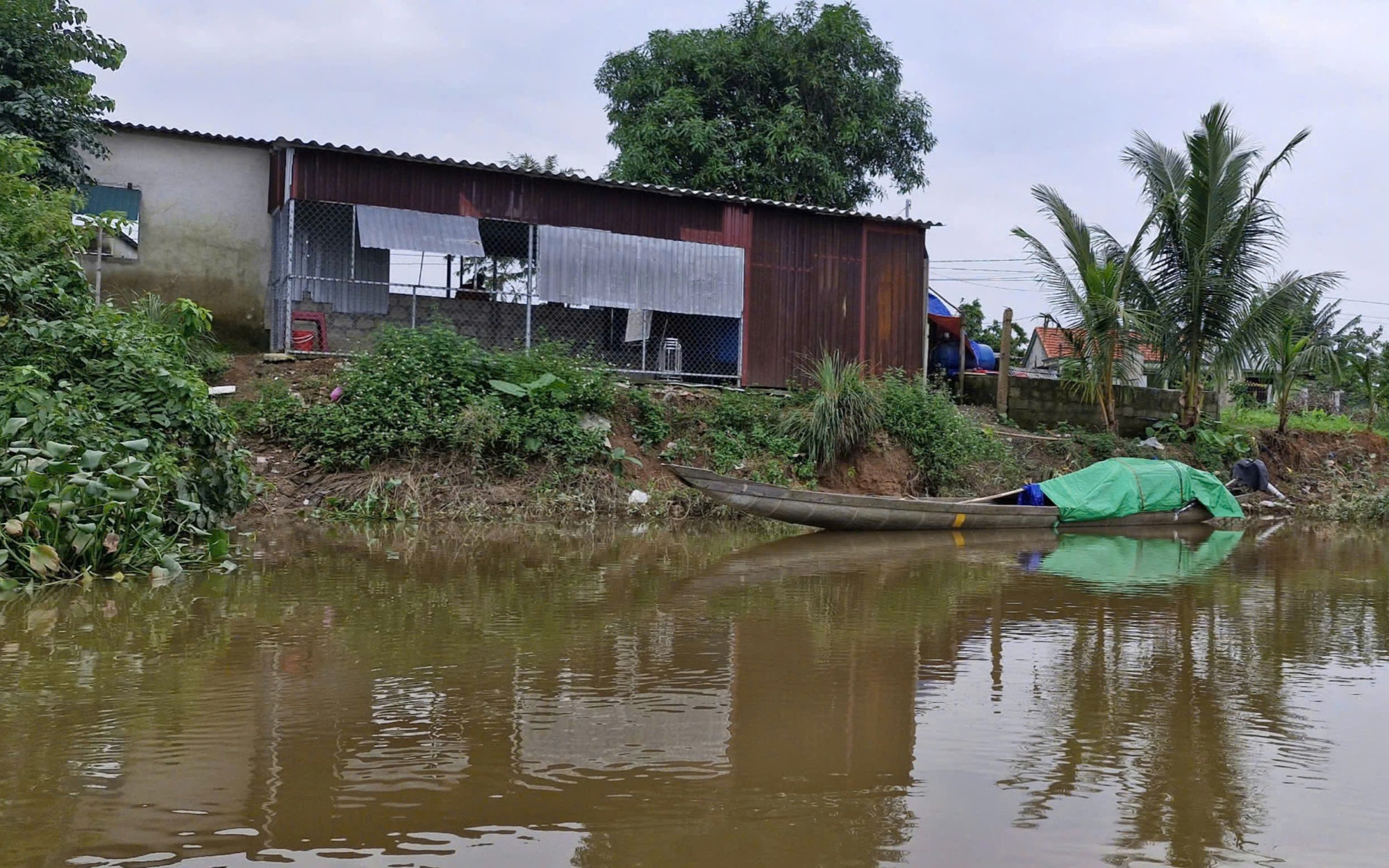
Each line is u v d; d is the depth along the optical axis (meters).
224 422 9.59
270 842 3.21
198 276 16.33
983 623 6.98
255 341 16.59
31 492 7.42
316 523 11.49
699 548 10.81
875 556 10.63
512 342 17.61
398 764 3.91
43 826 3.30
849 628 6.71
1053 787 3.85
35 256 9.95
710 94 24.36
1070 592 8.38
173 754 3.96
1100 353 18.12
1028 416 19.20
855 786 3.81
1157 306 18.81
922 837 3.37
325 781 3.72
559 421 13.75
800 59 24.33
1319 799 3.78
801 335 17.97
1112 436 18.05
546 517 12.76
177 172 16.23
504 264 18.12
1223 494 15.50
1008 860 3.21
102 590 7.23
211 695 4.75
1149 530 14.53
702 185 23.56
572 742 4.23
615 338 18.50
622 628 6.50
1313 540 13.59
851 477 15.18
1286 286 17.95
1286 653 6.21
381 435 12.86
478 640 6.01
